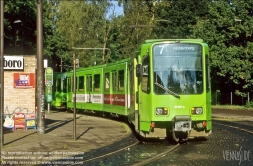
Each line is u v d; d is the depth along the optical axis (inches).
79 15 2389.3
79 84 1349.7
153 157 478.0
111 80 1057.5
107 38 2482.8
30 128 788.0
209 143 601.6
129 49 2059.5
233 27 1791.3
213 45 1835.6
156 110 597.3
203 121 605.9
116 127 841.5
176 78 602.5
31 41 1571.1
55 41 2281.0
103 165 430.9
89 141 619.8
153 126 598.2
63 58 2353.6
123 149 547.5
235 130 799.7
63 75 1533.0
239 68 1754.4
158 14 2516.0
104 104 1120.8
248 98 1828.2
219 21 1823.3
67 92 1477.6
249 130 794.2
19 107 829.8
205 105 605.3
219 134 724.7
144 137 669.3
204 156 484.1
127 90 901.2
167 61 605.9
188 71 606.2
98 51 2455.7
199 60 612.1
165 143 608.1
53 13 2422.5
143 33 2057.1
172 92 597.9
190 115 598.2
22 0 1358.3
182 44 609.6
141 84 626.8
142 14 2166.6
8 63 819.4
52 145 571.2
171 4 2576.3
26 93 832.3
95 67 1210.0
